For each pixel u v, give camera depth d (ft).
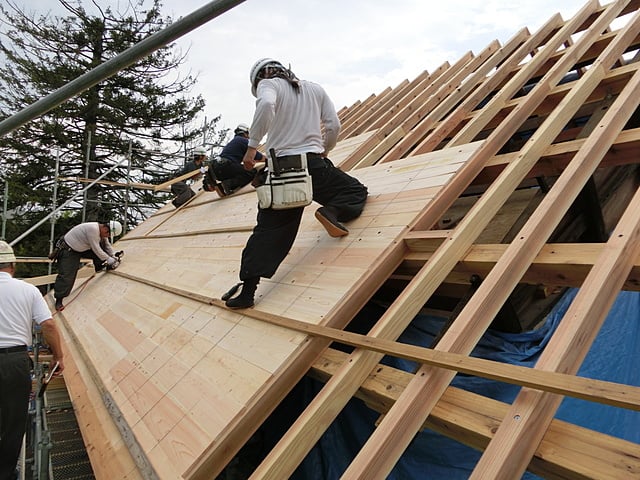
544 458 3.99
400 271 8.36
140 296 14.29
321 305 7.41
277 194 7.36
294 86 7.80
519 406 4.23
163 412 7.39
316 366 6.64
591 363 7.97
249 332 8.05
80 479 8.85
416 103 16.34
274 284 9.10
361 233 8.75
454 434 4.79
